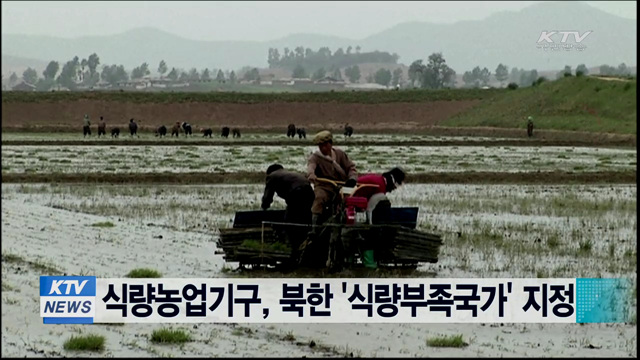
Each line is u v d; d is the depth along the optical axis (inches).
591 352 515.2
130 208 1245.1
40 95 5423.2
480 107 5002.5
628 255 834.8
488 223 1074.7
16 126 4557.1
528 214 1184.2
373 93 5684.1
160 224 1075.3
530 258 815.1
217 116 5413.4
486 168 2015.3
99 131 3627.0
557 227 1050.7
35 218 1134.4
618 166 2090.3
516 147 2950.3
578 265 779.4
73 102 5383.9
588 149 2859.3
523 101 4569.4
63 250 869.2
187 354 510.9
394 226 727.1
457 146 2982.3
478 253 844.0
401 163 2143.2
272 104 5536.4
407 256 732.0
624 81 4237.2
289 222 753.6
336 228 724.7
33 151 2586.1
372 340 542.9
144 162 2172.7
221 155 2453.2
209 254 845.8
